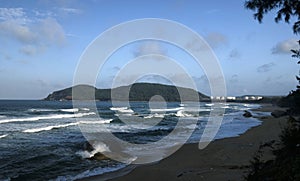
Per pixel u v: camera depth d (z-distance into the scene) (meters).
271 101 130.12
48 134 22.92
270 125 27.95
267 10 5.32
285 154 5.08
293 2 5.11
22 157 13.94
